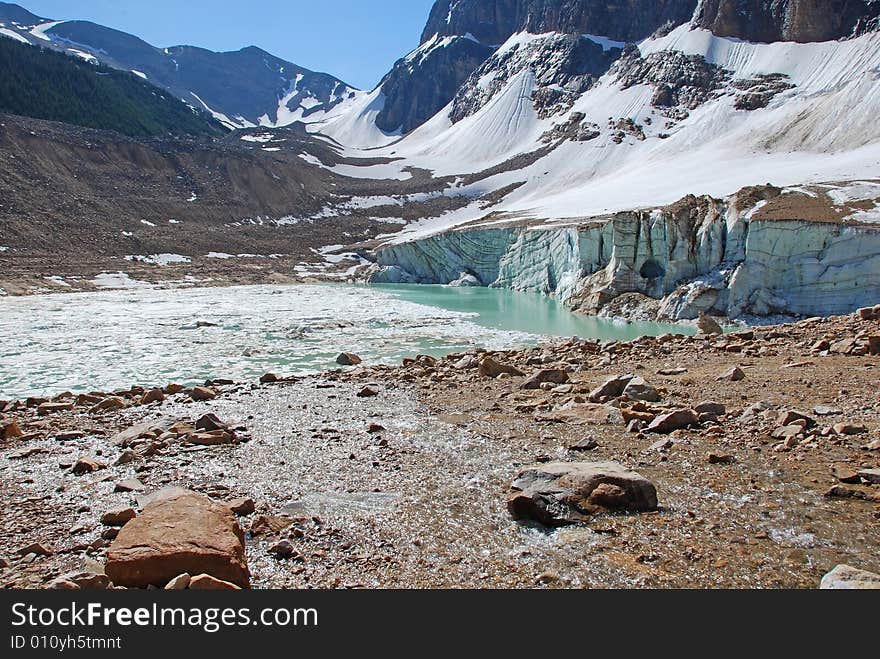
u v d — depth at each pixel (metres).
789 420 9.90
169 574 5.57
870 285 32.28
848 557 5.86
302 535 6.71
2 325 32.12
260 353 24.02
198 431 10.77
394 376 16.59
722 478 7.95
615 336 29.08
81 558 6.27
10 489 8.34
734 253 36.94
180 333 29.66
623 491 7.12
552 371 14.48
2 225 63.84
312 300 47.53
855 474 7.62
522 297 51.34
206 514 6.35
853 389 12.02
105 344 26.39
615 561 5.97
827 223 33.59
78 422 12.23
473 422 11.27
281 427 11.40
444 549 6.36
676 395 12.54
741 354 17.62
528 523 6.93
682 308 35.88
